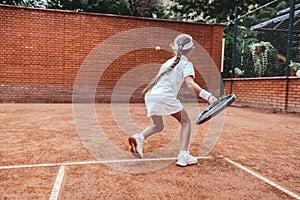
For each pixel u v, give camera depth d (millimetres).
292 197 1915
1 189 1957
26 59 9727
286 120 6109
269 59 9703
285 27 9891
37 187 2004
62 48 10031
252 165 2674
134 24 10664
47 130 4355
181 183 2150
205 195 1923
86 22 10195
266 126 5219
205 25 11430
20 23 9602
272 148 3414
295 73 8555
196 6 19547
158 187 2059
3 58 9508
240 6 18375
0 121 5246
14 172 2326
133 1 19078
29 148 3166
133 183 2133
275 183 2186
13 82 9641
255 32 10969
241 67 10906
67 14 9992
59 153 2975
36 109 7594
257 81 9109
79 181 2146
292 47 8719
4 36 9477
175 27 11109
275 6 12070
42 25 9812
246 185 2131
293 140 3932
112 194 1907
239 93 10125
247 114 7270
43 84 9914
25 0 16281
